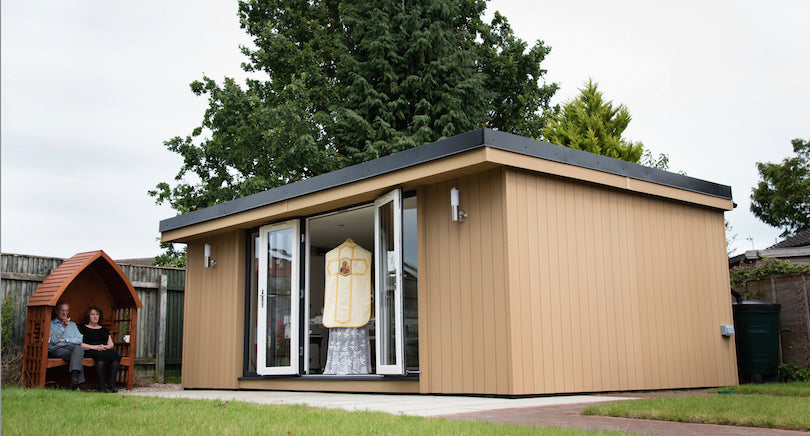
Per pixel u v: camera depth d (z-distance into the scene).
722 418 3.83
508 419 4.08
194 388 9.44
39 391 6.27
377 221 7.15
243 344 8.88
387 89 17.39
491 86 19.62
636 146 15.76
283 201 8.05
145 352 10.65
